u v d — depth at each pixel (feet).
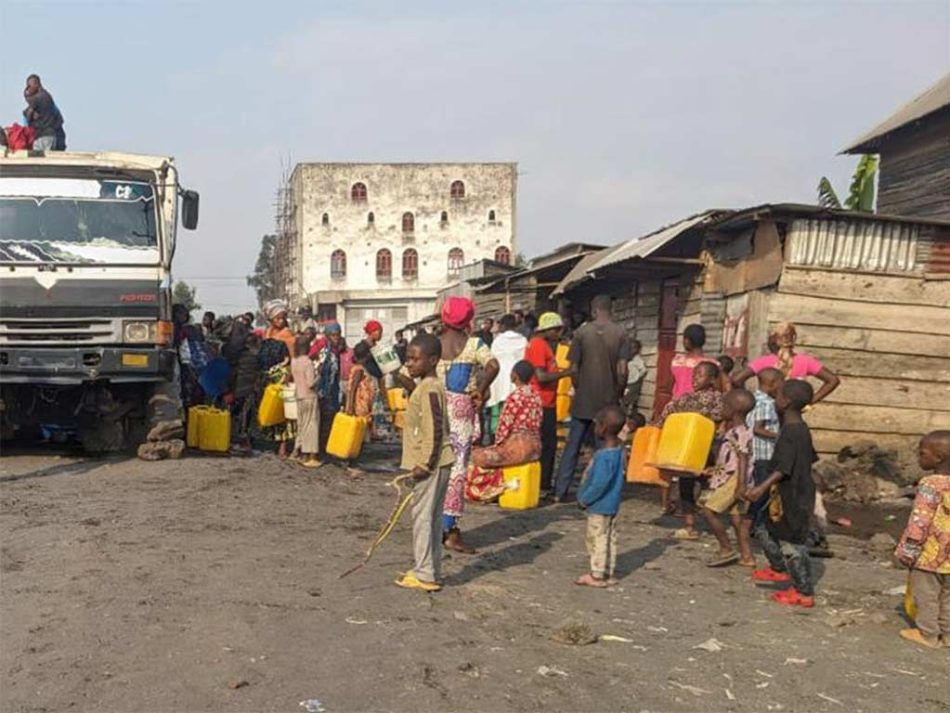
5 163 35.55
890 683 15.05
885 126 60.90
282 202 231.50
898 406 36.40
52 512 25.66
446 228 209.97
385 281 208.85
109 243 35.19
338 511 27.53
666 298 48.55
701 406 24.31
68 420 37.65
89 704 13.10
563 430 45.14
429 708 13.33
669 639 16.89
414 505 19.33
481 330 47.34
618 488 20.56
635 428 34.58
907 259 36.65
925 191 58.54
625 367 30.14
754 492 19.40
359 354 35.86
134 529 23.76
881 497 34.45
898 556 17.30
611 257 46.14
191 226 36.78
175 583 18.86
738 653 16.26
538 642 16.38
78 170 35.81
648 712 13.55
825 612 18.98
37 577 19.13
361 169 207.82
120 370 34.68
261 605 17.67
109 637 15.67
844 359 36.14
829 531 28.94
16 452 37.99
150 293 35.27
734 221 37.01
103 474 32.19
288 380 37.45
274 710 13.07
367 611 17.63
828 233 36.14
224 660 14.80
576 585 20.43
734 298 39.65
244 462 35.99
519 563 22.38
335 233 207.51
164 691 13.57
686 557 23.79
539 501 30.83
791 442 19.01
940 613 17.02
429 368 19.40
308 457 36.35
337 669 14.61
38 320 34.17
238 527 24.58
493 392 33.58
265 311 40.50
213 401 41.68
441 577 20.48
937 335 36.58
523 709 13.46
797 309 35.96
